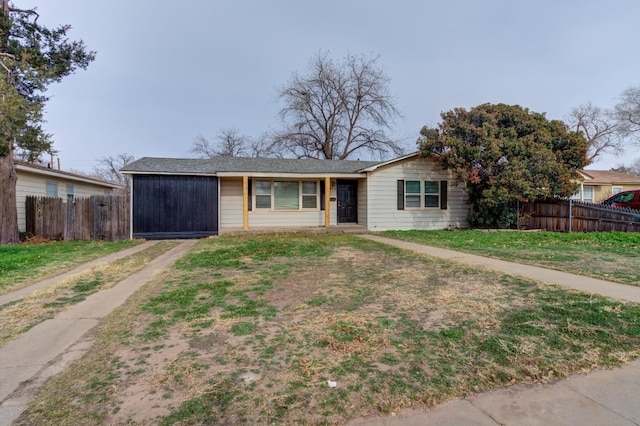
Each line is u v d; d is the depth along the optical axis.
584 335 3.25
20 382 2.53
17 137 9.77
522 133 13.26
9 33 11.07
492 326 3.49
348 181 15.29
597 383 2.46
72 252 9.16
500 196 12.59
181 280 5.71
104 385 2.46
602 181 23.14
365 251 8.53
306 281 5.50
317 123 28.98
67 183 16.80
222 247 9.53
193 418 2.08
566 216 12.73
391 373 2.60
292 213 14.58
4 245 10.67
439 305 4.18
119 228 12.25
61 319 3.90
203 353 2.97
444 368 2.67
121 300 4.65
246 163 14.51
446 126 13.47
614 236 10.19
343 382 2.48
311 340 3.21
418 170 14.55
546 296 4.46
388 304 4.25
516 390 2.38
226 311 4.06
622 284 5.03
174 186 12.54
